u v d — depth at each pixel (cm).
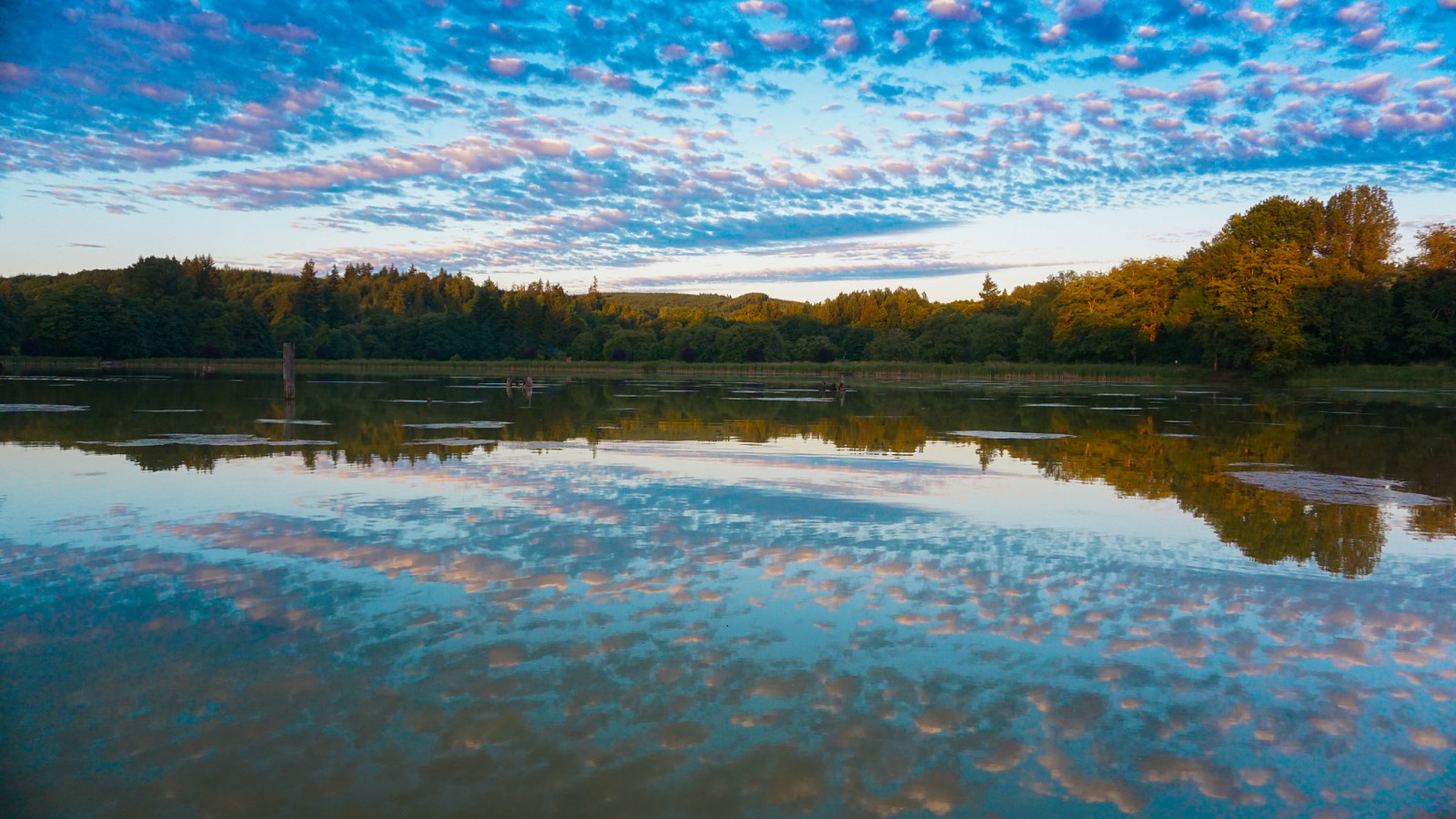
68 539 1154
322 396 4609
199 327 13562
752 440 2528
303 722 631
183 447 2133
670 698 676
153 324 12988
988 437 2741
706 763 580
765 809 529
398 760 579
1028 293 19500
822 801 538
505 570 1020
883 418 3544
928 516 1378
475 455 2055
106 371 8738
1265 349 7919
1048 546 1184
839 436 2708
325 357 14600
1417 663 773
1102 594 962
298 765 571
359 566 1030
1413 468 2092
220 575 987
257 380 6925
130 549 1104
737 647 782
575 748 598
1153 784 567
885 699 682
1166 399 5406
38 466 1788
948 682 716
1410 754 612
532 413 3538
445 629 819
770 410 3944
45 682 694
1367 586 1009
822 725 637
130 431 2500
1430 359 8244
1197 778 575
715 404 4428
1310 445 2616
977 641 809
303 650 765
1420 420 3681
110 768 567
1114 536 1256
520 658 750
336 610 870
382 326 17062
